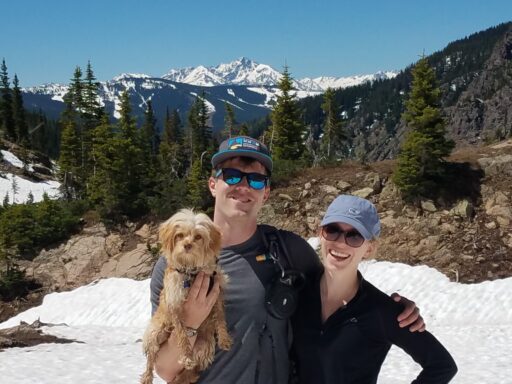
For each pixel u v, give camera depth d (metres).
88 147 64.38
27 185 71.75
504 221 26.98
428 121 28.28
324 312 3.92
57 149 116.88
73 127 67.56
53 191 71.12
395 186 30.30
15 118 95.00
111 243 33.97
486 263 24.75
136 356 14.12
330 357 3.76
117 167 35.75
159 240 3.79
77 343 16.08
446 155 28.70
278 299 3.72
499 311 19.89
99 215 35.56
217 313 3.70
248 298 3.76
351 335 3.75
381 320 3.77
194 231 3.55
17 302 31.33
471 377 12.12
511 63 169.62
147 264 31.47
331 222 3.83
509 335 16.56
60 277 32.75
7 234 33.94
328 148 56.78
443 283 22.53
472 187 29.02
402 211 28.89
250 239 4.00
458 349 14.98
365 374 3.80
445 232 27.05
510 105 154.12
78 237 34.81
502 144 33.91
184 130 98.31
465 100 169.00
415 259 26.16
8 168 75.31
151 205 35.28
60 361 13.48
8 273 32.34
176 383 3.76
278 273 3.89
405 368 12.69
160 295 3.79
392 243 27.38
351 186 31.59
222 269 3.83
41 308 27.11
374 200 30.34
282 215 31.05
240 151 3.93
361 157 35.53
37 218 35.34
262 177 3.95
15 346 15.56
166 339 3.65
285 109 49.50
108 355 14.23
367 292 3.90
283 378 3.84
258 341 3.73
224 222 4.00
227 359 3.71
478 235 26.52
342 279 3.85
